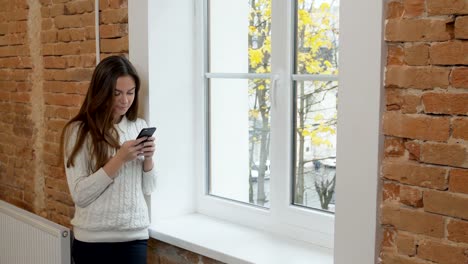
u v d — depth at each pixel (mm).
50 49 3135
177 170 2736
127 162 2348
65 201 3158
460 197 1559
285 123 2369
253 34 2508
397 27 1646
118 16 2705
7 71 3529
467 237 1551
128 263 2373
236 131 2637
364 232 1774
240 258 2166
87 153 2326
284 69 2350
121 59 2367
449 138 1572
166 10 2607
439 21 1561
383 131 1714
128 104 2355
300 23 2318
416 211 1656
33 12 3232
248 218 2586
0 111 3648
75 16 2934
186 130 2748
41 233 2934
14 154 3559
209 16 2699
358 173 1775
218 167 2748
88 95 2338
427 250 1639
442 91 1576
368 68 1717
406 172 1670
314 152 2316
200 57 2715
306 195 2371
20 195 3551
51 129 3205
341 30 1776
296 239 2387
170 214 2730
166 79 2641
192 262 2465
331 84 2219
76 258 2398
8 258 3266
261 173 2551
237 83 2604
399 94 1673
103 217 2318
